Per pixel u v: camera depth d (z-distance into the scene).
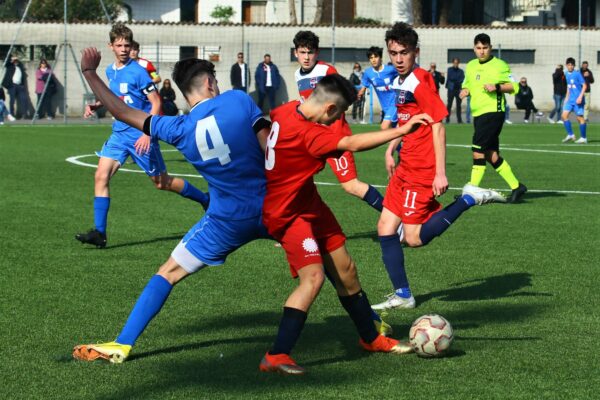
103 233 19.61
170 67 77.44
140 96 21.14
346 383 10.80
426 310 14.52
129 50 21.19
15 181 32.25
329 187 31.27
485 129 27.42
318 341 12.64
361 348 12.27
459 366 11.45
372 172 36.22
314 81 19.48
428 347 11.68
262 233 11.38
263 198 11.20
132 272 17.19
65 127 64.69
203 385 10.73
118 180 33.16
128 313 14.13
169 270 11.75
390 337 12.88
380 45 81.69
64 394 10.45
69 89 74.88
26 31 74.19
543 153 45.03
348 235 21.58
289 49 79.75
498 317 13.96
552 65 84.50
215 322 13.64
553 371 11.24
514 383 10.79
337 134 10.53
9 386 10.72
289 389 10.57
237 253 19.08
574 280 16.55
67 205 26.34
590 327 13.34
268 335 12.95
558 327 13.34
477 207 26.31
